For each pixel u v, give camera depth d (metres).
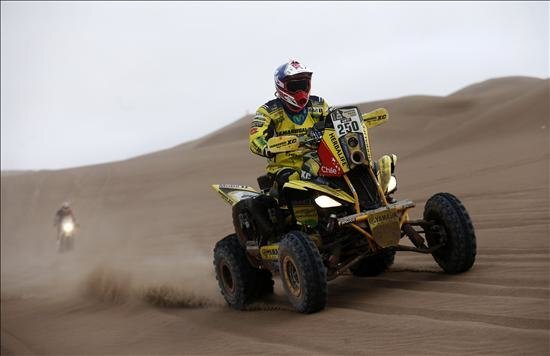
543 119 69.81
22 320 21.25
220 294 18.08
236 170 90.81
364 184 12.94
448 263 13.23
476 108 124.62
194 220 48.53
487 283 12.20
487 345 9.10
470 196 26.28
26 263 45.06
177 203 68.62
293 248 12.56
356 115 13.26
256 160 97.25
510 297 11.04
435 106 137.12
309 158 13.62
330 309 12.89
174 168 101.88
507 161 40.31
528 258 13.54
